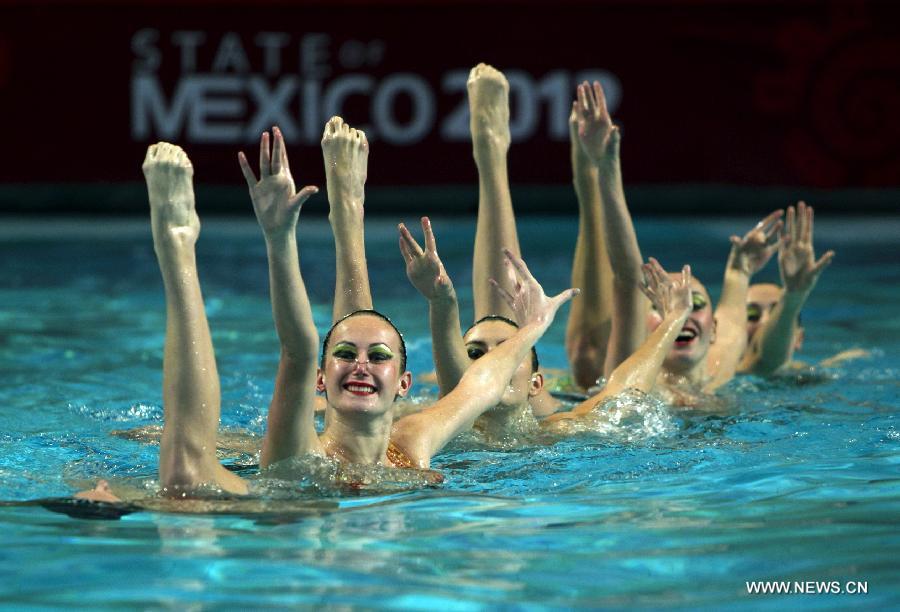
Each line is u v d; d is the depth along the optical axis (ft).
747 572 34.04
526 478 47.19
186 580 33.60
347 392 46.70
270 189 40.60
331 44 134.10
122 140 134.92
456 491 44.91
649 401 57.00
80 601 31.83
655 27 135.03
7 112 134.10
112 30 133.39
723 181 136.46
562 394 65.92
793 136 135.33
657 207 136.77
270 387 66.74
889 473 46.34
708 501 42.65
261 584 33.24
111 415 59.31
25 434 54.70
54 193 135.54
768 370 70.54
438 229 130.72
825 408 60.95
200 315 41.19
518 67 135.33
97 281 102.12
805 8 133.69
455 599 31.89
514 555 36.04
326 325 85.25
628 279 61.41
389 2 134.00
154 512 40.68
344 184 56.75
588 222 66.69
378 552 36.40
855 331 84.38
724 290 72.84
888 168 135.13
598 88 60.54
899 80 133.69
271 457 44.47
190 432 41.22
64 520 39.81
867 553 35.65
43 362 71.77
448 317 52.06
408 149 136.05
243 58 133.69
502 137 63.62
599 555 35.91
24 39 133.28
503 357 53.21
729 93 135.44
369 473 46.01
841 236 126.41
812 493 43.29
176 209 40.19
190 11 133.08
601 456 50.85
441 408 50.80
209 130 134.41
